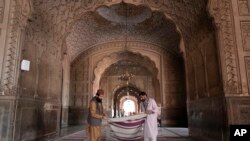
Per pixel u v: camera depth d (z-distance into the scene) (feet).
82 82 35.04
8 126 11.23
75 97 34.65
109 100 52.13
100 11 26.73
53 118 17.24
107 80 53.06
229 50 12.56
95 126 11.16
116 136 12.97
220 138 12.28
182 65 35.35
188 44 18.60
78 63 35.70
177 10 17.80
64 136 19.84
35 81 14.08
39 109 14.57
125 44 35.50
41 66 15.12
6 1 12.69
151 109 12.47
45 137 15.38
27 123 12.75
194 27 16.79
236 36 12.76
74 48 33.60
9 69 11.86
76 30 29.71
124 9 26.71
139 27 31.27
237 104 11.77
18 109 11.80
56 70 18.16
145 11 26.81
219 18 12.97
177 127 32.50
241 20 13.00
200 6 14.80
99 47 35.83
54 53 17.66
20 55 12.21
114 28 31.42
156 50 35.88
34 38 14.03
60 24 17.69
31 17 12.93
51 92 16.98
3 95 11.51
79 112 34.17
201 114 15.62
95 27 30.60
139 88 52.47
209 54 14.35
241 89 12.03
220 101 12.39
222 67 12.37
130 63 50.24
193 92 17.74
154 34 32.78
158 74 35.35
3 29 12.35
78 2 17.47
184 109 34.01
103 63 38.70
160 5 18.17
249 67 12.34
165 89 34.88
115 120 13.12
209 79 14.29
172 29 28.99
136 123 12.85
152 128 12.19
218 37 12.86
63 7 16.97
